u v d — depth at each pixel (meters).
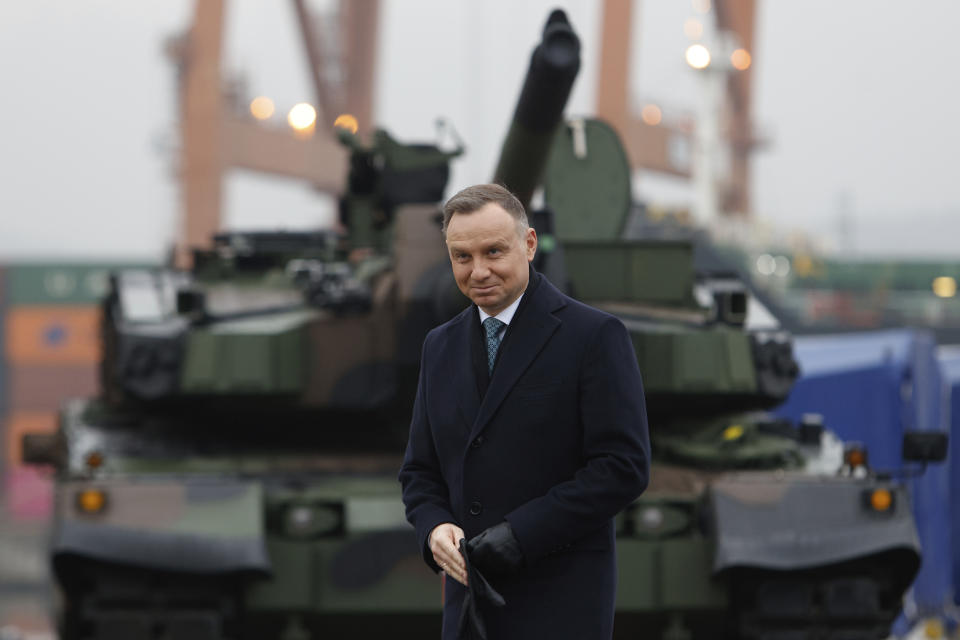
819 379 19.25
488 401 4.45
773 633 11.25
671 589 11.09
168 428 13.80
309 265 14.61
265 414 13.10
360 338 12.74
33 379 60.78
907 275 66.62
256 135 74.44
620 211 15.28
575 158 15.30
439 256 12.65
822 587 11.23
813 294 65.31
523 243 4.42
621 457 4.38
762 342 12.92
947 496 20.06
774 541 10.86
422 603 11.06
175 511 10.85
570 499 4.34
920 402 19.00
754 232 64.06
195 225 69.31
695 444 12.59
